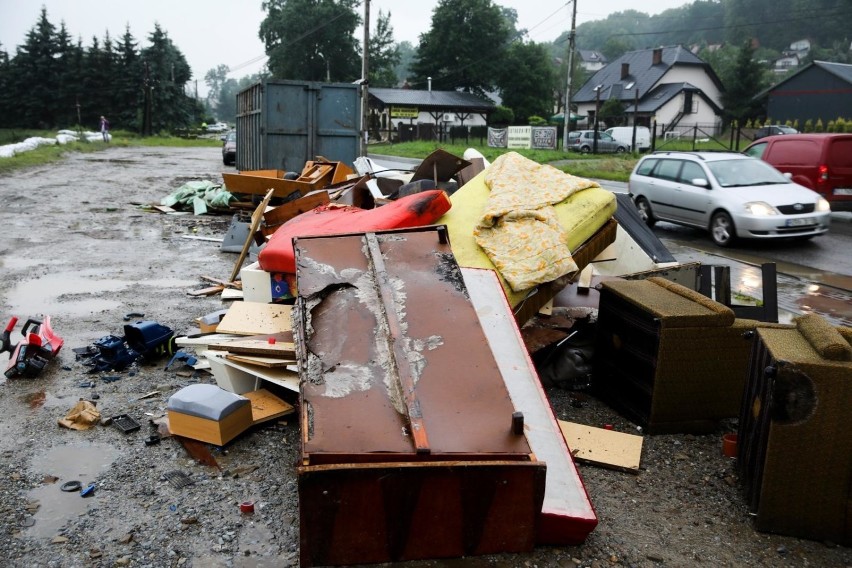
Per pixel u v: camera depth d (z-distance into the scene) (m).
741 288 8.66
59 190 17.80
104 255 10.07
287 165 16.88
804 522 3.50
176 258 10.02
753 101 53.59
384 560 3.06
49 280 8.48
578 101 63.72
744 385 4.24
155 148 47.91
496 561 3.19
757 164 12.54
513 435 3.15
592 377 5.41
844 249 11.43
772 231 11.16
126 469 4.07
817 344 3.45
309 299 4.01
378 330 3.72
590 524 3.27
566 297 6.29
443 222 5.79
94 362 5.66
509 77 64.88
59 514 3.60
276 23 74.19
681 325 4.48
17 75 74.56
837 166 13.74
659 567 3.29
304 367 3.52
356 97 17.06
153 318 6.99
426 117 57.38
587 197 5.82
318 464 2.92
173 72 84.00
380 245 4.43
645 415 4.73
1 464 4.10
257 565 3.23
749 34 110.12
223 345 4.92
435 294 3.99
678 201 12.77
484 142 46.00
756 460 3.64
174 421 4.36
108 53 75.38
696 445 4.57
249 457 4.21
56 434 4.50
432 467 2.92
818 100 46.75
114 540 3.39
